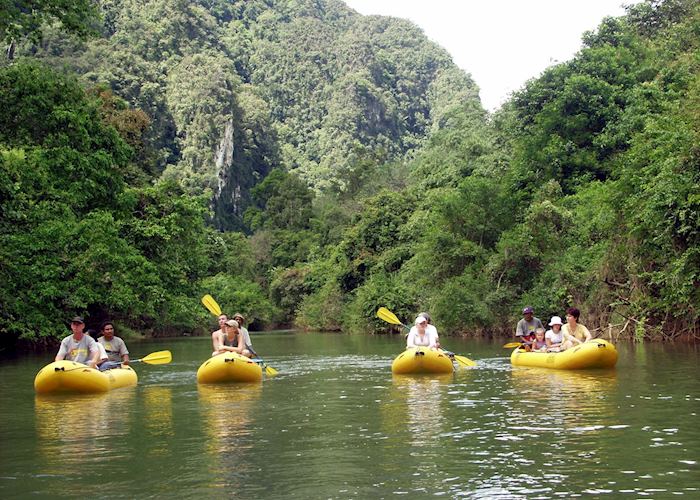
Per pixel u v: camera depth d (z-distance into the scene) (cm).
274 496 454
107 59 9625
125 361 1230
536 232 2448
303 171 11419
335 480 490
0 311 1973
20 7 1859
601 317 2031
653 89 2805
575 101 2914
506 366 1344
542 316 2320
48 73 2244
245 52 13850
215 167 9669
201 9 13275
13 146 2181
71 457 577
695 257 1655
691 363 1255
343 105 12725
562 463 523
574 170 2839
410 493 455
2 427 734
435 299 2662
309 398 926
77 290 2109
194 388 1077
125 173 3300
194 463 547
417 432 657
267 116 11369
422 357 1210
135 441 641
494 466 518
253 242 6819
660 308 1822
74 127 2255
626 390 920
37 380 1013
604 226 2030
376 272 3966
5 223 2033
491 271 2555
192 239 3092
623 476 483
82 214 2403
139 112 3584
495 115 4578
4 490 479
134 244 2786
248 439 641
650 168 1766
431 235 2775
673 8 3825
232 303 5197
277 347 2319
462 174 4031
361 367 1423
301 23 14800
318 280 5375
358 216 4738
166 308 2766
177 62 10781
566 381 1043
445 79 15038
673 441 591
